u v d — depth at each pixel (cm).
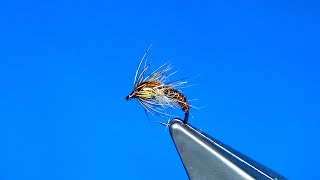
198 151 6
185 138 6
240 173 6
